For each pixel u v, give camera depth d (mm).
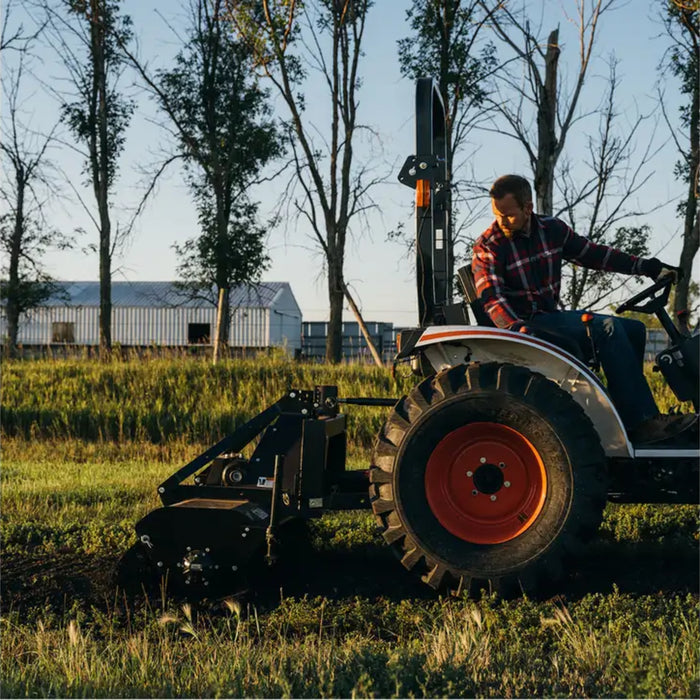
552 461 4168
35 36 23969
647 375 12727
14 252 27547
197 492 4828
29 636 3816
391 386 14242
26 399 13758
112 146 25234
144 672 3178
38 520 6625
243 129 24531
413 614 4043
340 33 21406
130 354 16984
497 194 4520
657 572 4750
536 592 4254
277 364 15648
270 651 3463
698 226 19891
